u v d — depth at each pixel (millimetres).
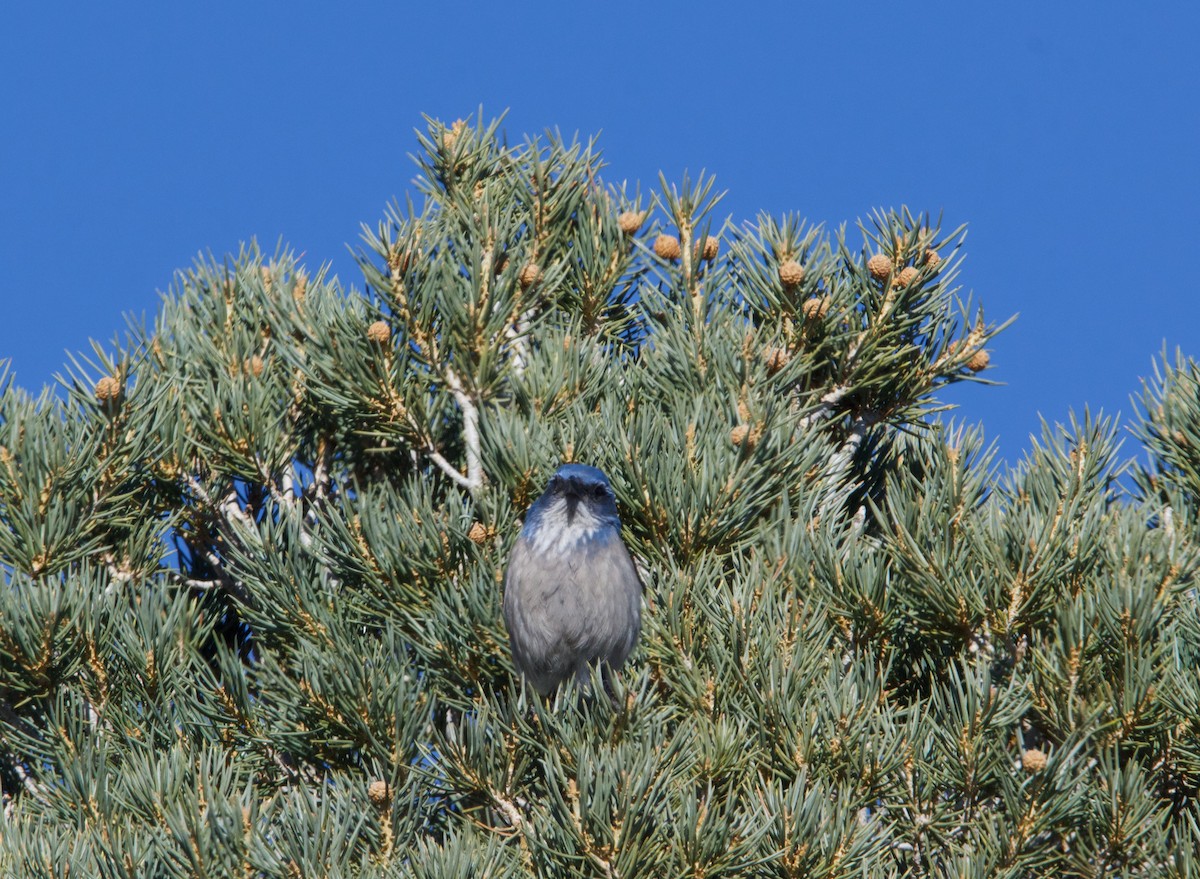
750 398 10516
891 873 8359
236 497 12023
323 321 11438
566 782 8016
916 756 8828
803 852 8055
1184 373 11836
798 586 9883
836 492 11125
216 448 11484
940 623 9719
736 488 10266
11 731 9742
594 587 10695
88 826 8406
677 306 11898
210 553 11992
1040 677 9172
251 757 9883
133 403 10930
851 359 11672
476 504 10984
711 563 10172
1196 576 9695
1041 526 9609
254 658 11781
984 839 8633
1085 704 9172
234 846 8039
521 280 11820
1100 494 10242
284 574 10133
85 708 10016
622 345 12688
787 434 10438
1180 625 9805
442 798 9141
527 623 10711
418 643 10156
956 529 9867
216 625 11898
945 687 9477
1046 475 10141
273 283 12273
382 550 10242
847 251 11805
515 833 8680
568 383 11430
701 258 12016
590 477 10555
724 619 9469
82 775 8914
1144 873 8562
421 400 11328
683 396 11094
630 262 12578
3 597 9680
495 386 11508
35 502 10461
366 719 9320
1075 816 8617
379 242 11281
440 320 11438
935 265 11727
